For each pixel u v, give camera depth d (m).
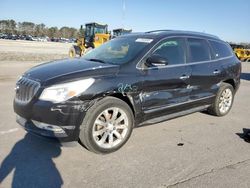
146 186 3.59
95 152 4.39
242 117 6.89
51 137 4.04
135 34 5.84
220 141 5.20
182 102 5.52
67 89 4.05
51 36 138.75
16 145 4.62
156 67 5.00
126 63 4.73
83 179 3.70
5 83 10.45
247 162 4.36
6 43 55.09
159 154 4.52
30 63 19.31
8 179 3.62
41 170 3.88
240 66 7.14
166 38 5.37
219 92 6.49
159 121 5.20
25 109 4.21
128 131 4.66
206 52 6.16
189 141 5.13
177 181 3.73
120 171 3.93
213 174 3.95
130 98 4.63
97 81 4.26
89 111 4.20
